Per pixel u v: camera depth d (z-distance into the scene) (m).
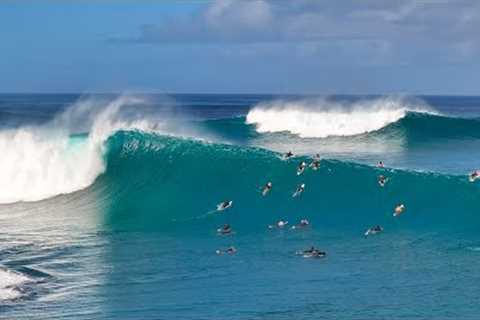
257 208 60.16
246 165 64.50
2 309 37.69
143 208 62.28
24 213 63.59
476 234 52.84
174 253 48.59
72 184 68.88
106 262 46.56
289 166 63.31
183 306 38.12
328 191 60.84
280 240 51.78
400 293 39.88
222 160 65.50
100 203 64.88
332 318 36.31
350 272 43.75
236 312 37.19
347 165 62.41
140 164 67.56
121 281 42.41
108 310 37.59
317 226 55.69
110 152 69.19
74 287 41.41
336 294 39.78
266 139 118.44
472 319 36.06
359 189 60.56
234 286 41.31
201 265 45.53
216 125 124.56
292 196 60.88
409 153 101.38
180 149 67.38
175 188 64.38
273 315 36.75
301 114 123.25
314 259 46.66
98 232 55.59
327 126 121.19
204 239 52.47
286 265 45.34
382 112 120.62
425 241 51.09
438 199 58.19
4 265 45.94
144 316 36.72
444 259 46.50
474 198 57.44
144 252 48.94
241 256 47.50
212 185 63.78
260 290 40.59
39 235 54.88
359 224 56.12
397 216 57.28
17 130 72.44
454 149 105.25
